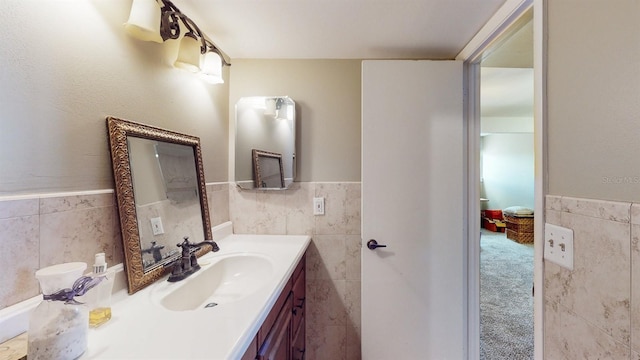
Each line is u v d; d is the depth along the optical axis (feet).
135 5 2.76
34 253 2.11
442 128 4.95
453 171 4.95
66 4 2.35
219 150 5.15
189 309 3.27
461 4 3.71
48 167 2.22
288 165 5.42
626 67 1.89
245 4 3.71
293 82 5.51
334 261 5.53
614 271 1.95
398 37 4.64
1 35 1.91
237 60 5.51
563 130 2.44
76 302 1.89
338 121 5.51
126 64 2.98
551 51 2.58
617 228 1.93
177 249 3.63
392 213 4.99
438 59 5.48
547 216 2.61
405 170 4.97
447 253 4.96
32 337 1.71
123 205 2.80
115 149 2.76
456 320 4.96
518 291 8.73
